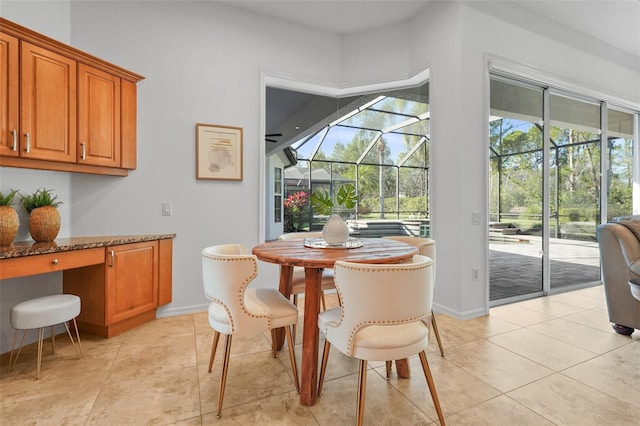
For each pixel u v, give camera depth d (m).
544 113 3.64
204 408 1.61
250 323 1.62
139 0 2.83
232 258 1.56
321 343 2.47
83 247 2.25
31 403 1.65
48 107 2.20
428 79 3.44
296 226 3.85
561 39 3.54
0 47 1.96
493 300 3.30
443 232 3.03
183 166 3.00
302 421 1.51
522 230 3.55
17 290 2.35
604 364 2.05
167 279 2.91
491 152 3.31
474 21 2.93
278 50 3.37
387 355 1.37
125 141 2.70
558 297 3.56
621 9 3.26
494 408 1.60
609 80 3.98
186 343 2.39
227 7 3.15
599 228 2.67
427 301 1.41
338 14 3.29
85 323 2.54
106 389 1.78
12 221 2.15
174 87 2.96
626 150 4.43
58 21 2.55
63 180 2.63
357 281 1.33
